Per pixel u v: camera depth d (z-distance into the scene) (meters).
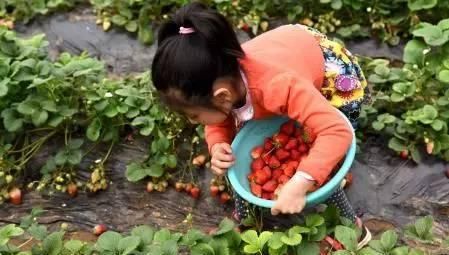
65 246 1.92
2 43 2.19
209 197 2.12
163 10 2.47
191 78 1.73
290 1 2.45
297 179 1.78
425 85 2.18
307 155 1.87
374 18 2.42
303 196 1.79
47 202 2.14
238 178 1.93
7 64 2.13
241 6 2.46
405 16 2.40
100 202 2.13
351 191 2.11
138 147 2.19
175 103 1.78
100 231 2.08
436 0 2.32
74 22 2.50
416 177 2.12
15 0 2.50
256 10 2.44
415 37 2.24
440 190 2.10
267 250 1.91
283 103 1.79
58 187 2.13
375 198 2.10
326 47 1.96
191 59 1.72
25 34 2.48
